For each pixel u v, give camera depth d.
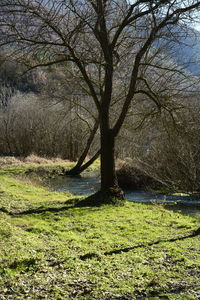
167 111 16.89
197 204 16.78
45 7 12.77
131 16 16.25
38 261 7.80
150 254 8.59
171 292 6.35
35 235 10.05
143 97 18.75
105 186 15.74
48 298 6.05
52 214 13.02
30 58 14.23
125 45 17.03
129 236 10.34
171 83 17.19
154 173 19.94
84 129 34.19
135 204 15.49
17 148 37.03
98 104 15.68
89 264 7.76
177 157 17.20
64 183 23.77
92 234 10.46
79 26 13.05
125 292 6.31
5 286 6.55
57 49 14.52
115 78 19.84
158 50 17.41
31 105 37.53
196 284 6.68
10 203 14.85
